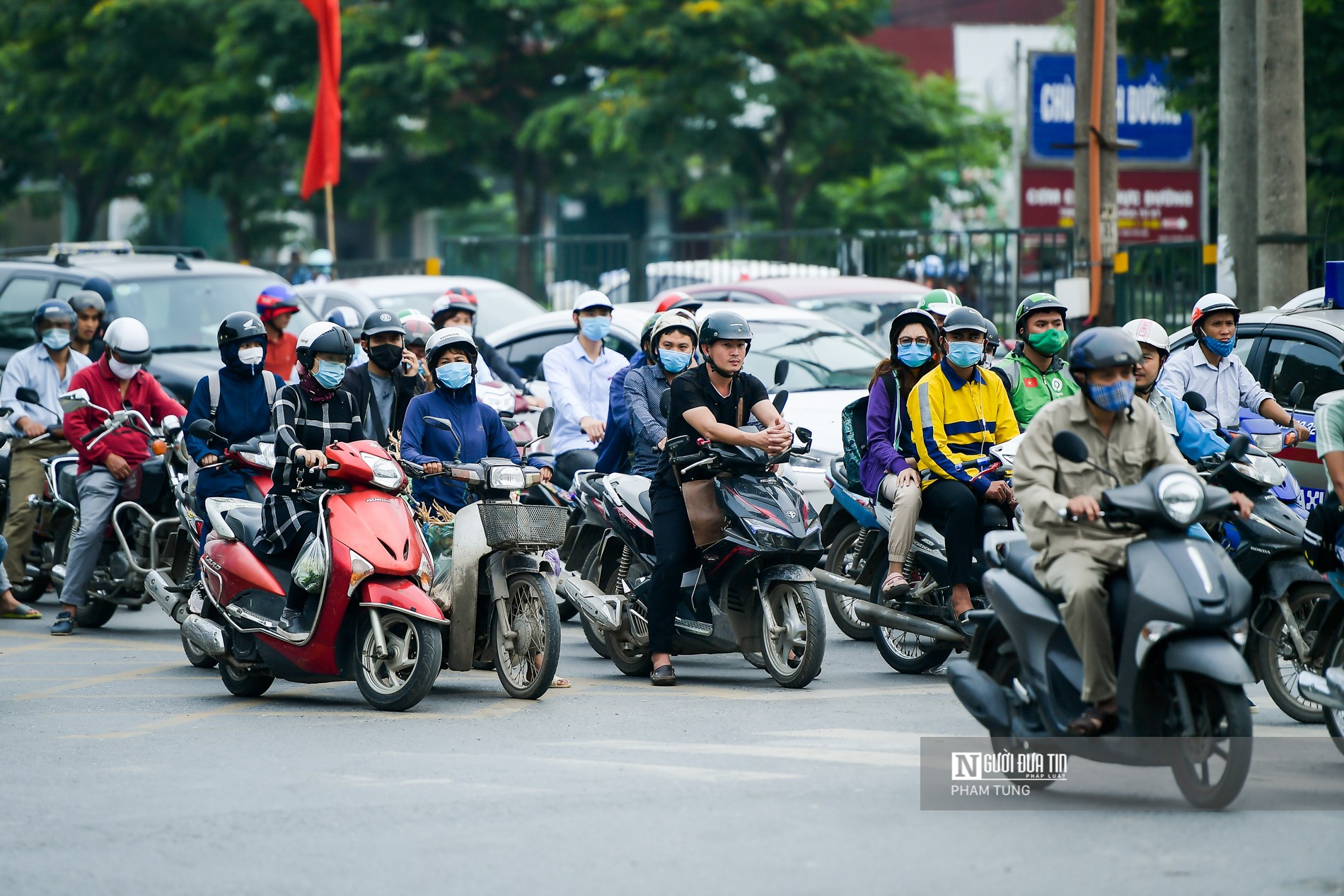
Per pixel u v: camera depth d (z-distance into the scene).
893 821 15.55
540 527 22.56
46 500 32.50
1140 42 60.62
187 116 95.25
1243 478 21.58
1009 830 15.17
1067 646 16.42
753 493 23.59
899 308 41.72
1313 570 20.20
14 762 19.17
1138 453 16.81
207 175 99.12
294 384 23.36
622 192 99.19
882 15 105.69
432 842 15.06
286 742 20.16
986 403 23.53
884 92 89.75
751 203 104.81
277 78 93.31
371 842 15.13
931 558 23.61
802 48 89.00
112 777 18.28
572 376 31.89
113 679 25.64
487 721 21.25
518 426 31.55
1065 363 25.22
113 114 98.62
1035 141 66.81
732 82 89.44
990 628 17.50
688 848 14.68
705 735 19.92
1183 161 67.25
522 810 16.17
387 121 93.88
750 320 36.25
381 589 21.95
